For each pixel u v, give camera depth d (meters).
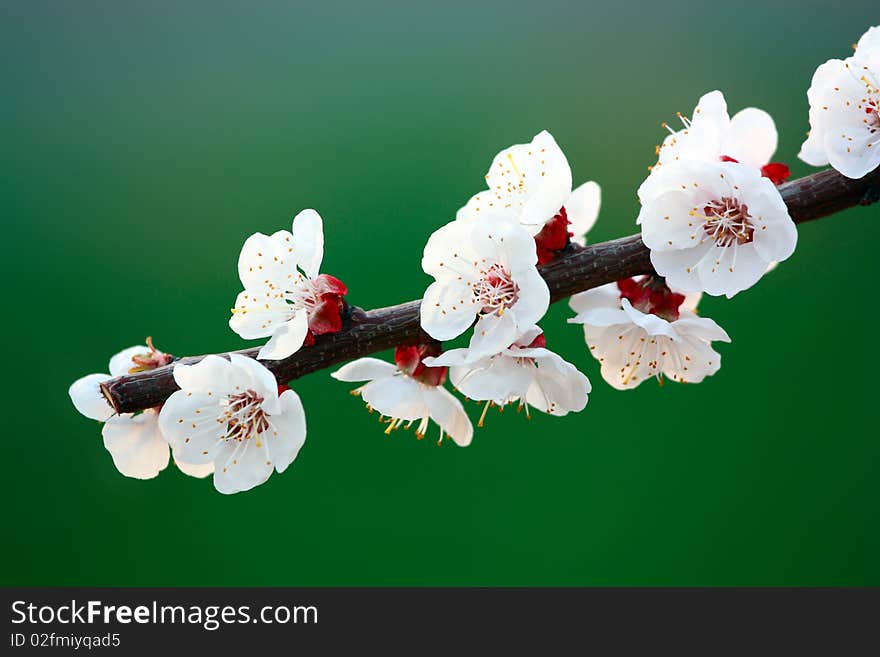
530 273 0.52
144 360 0.54
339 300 0.53
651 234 0.53
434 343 0.54
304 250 0.53
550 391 0.54
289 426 0.53
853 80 0.53
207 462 0.53
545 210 0.53
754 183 0.52
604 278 0.53
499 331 0.52
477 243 0.53
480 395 0.53
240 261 0.53
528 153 0.54
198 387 0.53
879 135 0.53
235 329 0.53
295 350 0.52
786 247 0.52
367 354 0.53
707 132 0.53
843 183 0.53
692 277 0.53
